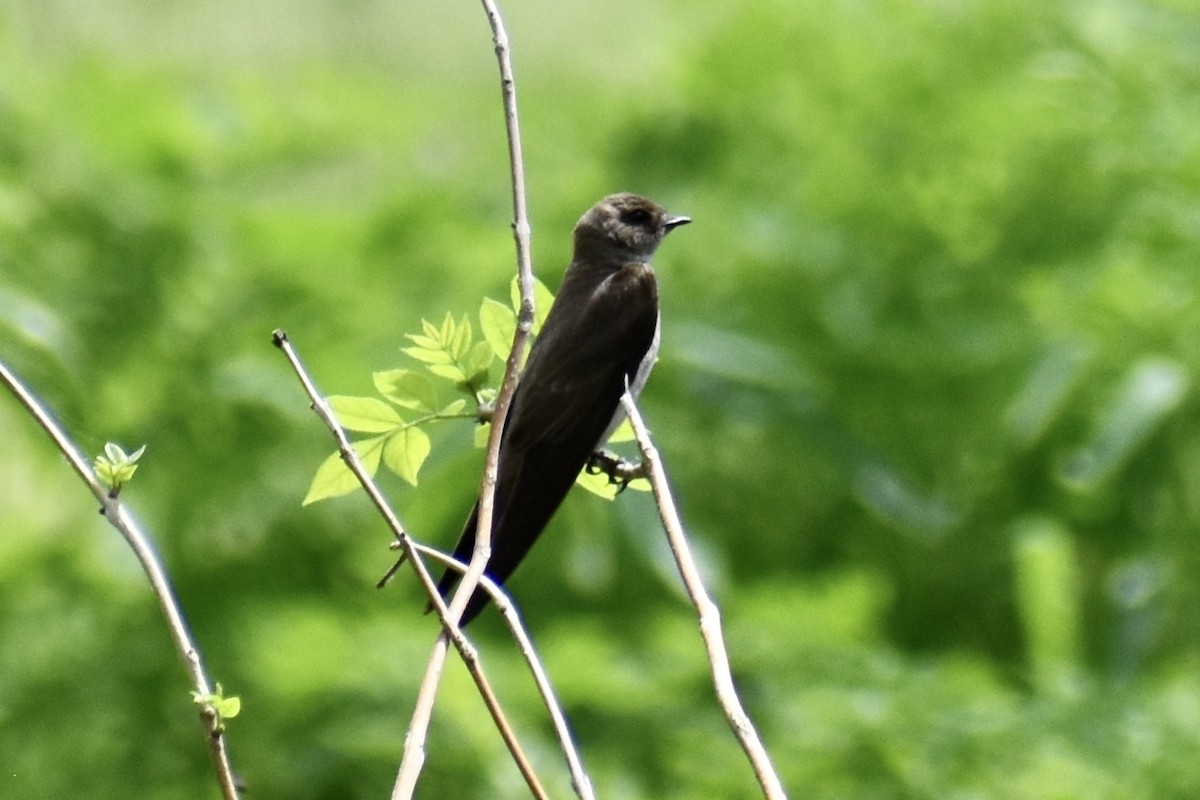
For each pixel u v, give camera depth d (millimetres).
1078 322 13625
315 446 13414
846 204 14953
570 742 4910
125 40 16328
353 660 11469
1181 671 12789
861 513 14148
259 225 14484
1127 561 13281
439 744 11039
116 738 12477
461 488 12922
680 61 16188
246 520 13305
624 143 15883
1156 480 13164
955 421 14164
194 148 15594
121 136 15297
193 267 13867
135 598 12859
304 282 14008
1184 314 13234
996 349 13984
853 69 15680
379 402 6023
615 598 13117
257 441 13453
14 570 12812
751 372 13570
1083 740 10930
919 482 14055
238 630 12766
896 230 14766
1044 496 13812
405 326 13805
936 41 15766
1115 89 14836
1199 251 13570
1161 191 14148
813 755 10867
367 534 13281
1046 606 12625
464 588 5141
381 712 11281
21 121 13984
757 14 16094
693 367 13602
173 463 13289
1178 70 14844
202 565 13164
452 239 14672
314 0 16906
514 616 5105
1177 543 13078
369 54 17094
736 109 15859
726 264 14414
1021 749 10836
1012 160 14789
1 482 13172
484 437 6117
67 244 13484
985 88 15359
